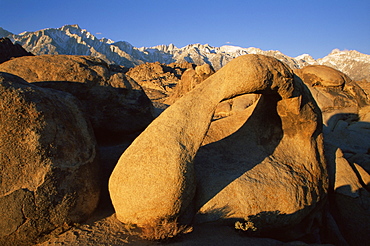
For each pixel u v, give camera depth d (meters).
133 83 7.38
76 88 6.32
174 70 51.62
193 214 4.80
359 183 6.69
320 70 10.50
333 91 10.45
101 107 6.76
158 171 4.15
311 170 5.95
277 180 5.43
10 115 4.00
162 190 4.11
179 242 4.29
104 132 7.05
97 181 4.89
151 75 45.44
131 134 7.70
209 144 6.02
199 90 4.89
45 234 4.13
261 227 5.23
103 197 5.18
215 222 4.93
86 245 3.94
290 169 5.71
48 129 4.26
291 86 5.29
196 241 4.37
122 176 4.40
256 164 5.60
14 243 3.95
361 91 10.62
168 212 4.21
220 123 6.68
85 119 5.30
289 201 5.33
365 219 6.27
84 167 4.61
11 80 4.35
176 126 4.53
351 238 6.36
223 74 4.94
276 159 5.80
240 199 5.03
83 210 4.48
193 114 4.68
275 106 6.00
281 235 5.71
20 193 3.84
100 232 4.27
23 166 3.93
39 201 3.94
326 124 9.85
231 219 4.99
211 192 5.00
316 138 6.20
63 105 4.87
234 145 6.02
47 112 4.37
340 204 6.60
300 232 5.91
